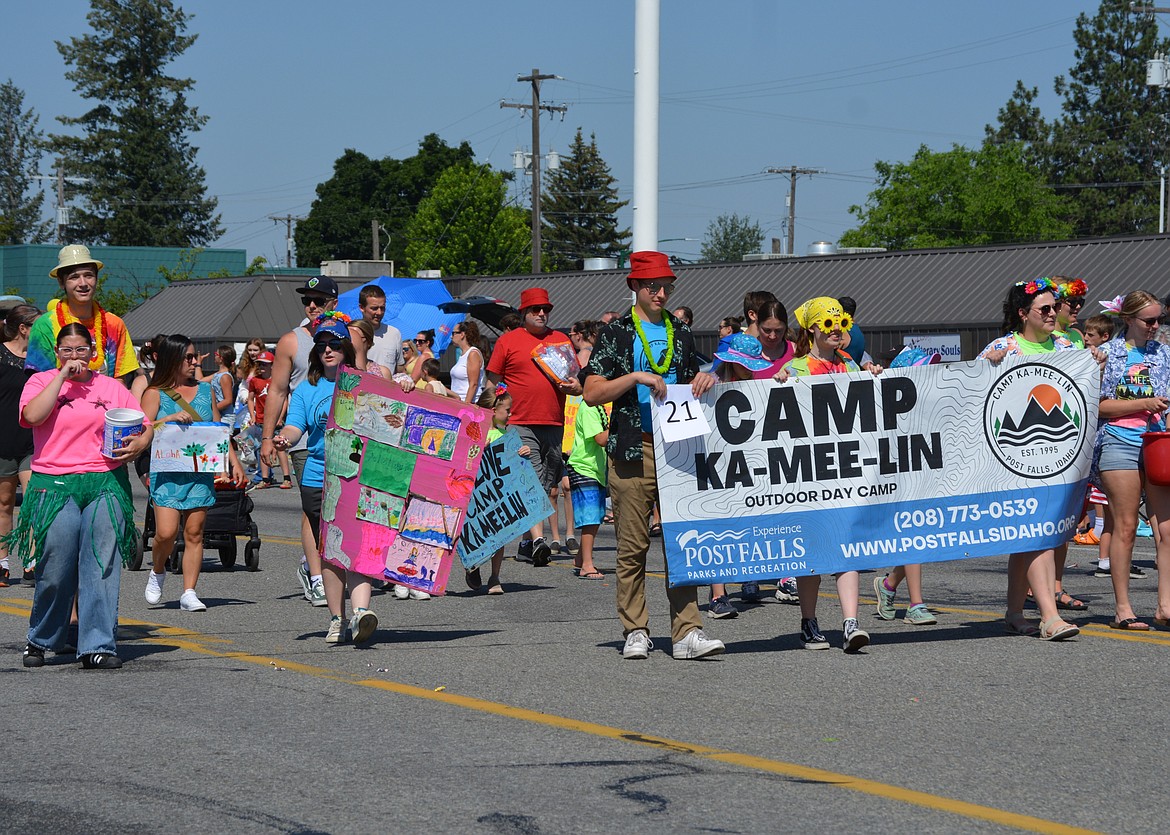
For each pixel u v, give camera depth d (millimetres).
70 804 5984
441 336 21031
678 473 9109
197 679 8586
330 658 9305
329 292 11633
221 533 14172
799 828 5637
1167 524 10117
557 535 15938
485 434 9812
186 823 5719
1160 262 30953
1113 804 5965
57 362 9539
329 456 9531
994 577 13500
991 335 31531
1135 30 100375
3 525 13008
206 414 12383
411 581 9641
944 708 7691
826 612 11234
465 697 8031
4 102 134000
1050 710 7625
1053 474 9719
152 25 106625
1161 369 10188
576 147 142750
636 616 9203
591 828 5629
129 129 104938
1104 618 10734
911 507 9508
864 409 9422
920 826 5672
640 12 16844
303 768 6504
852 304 12070
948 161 83625
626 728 7285
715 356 9742
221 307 48062
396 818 5750
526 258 100500
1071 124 100875
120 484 9062
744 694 8062
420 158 117188
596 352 9008
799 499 9312
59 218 99438
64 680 8570
